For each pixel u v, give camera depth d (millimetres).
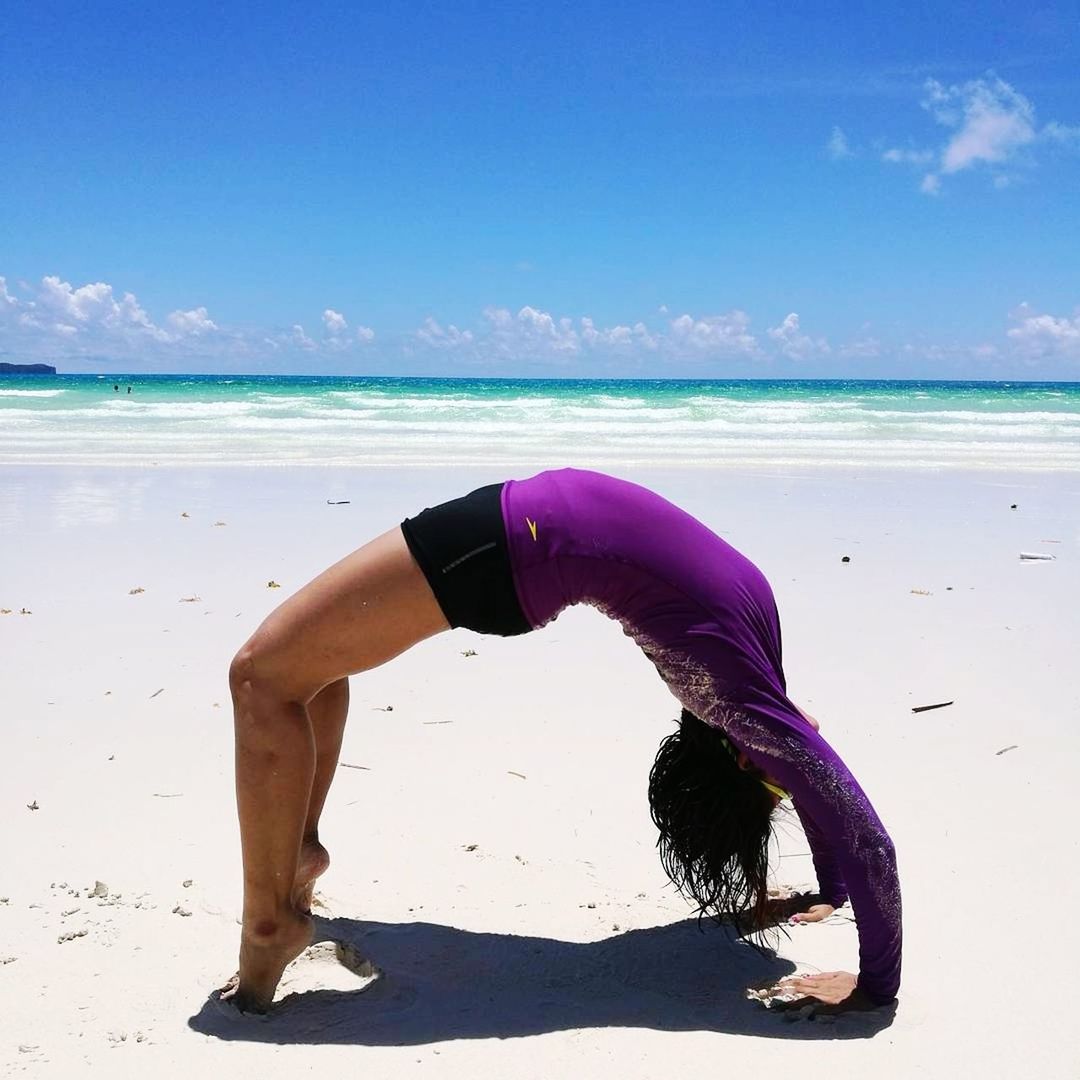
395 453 17406
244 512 10828
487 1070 2391
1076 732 4773
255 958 2609
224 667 5578
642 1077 2371
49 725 4668
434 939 3020
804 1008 2660
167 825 3672
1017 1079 2383
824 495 12828
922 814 3869
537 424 24344
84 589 7336
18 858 3404
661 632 2564
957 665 5844
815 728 2822
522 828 3740
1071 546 9641
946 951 2939
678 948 2992
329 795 4000
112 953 2865
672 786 2840
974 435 23281
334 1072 2377
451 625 2559
